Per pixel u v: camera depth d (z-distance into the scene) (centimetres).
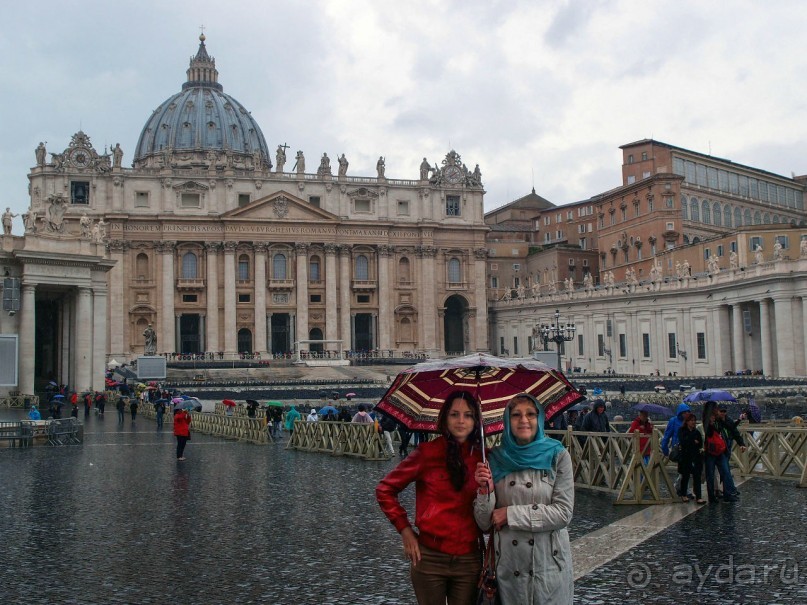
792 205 14250
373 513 1930
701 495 2020
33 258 6097
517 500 787
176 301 12444
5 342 5131
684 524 1683
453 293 13638
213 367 10625
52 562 1467
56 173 12012
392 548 1559
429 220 13438
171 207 12419
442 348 13562
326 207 13112
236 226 12531
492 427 927
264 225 12644
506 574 785
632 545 1497
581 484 2241
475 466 808
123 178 12250
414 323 13450
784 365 7012
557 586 783
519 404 802
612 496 2069
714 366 8194
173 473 2697
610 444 2109
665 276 10475
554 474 798
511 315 13225
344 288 13038
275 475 2642
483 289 13712
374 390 6981
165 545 1597
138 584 1319
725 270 8025
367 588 1279
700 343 8462
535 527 775
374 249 13312
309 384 8038
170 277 12306
